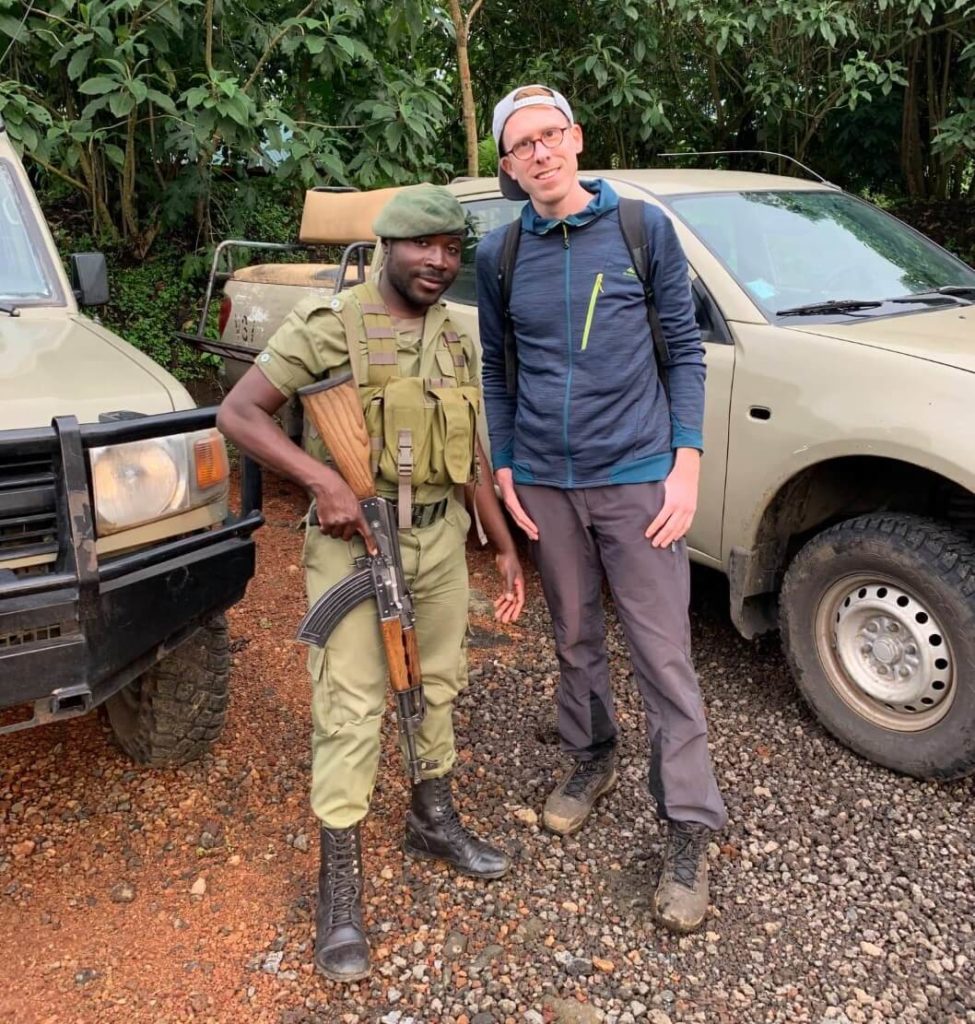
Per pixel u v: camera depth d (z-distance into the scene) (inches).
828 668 126.6
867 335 124.3
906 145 375.2
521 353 98.2
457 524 95.0
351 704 89.4
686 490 94.1
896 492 133.6
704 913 95.9
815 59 329.1
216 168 289.9
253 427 84.7
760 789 118.7
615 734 113.0
